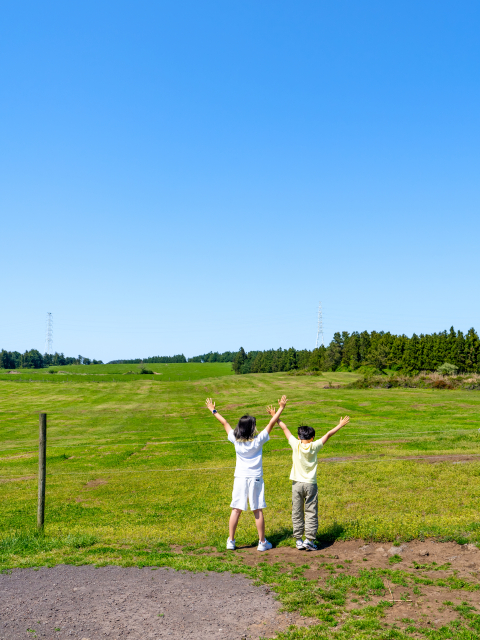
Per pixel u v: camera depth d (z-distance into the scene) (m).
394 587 5.82
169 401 66.00
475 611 5.03
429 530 8.12
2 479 21.80
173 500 15.23
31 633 4.78
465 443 22.45
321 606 5.32
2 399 70.50
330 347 126.94
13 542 8.56
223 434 34.69
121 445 31.84
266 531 9.22
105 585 6.13
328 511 11.05
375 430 29.94
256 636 4.69
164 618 5.11
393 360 104.69
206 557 7.32
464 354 95.69
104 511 14.34
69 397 72.81
